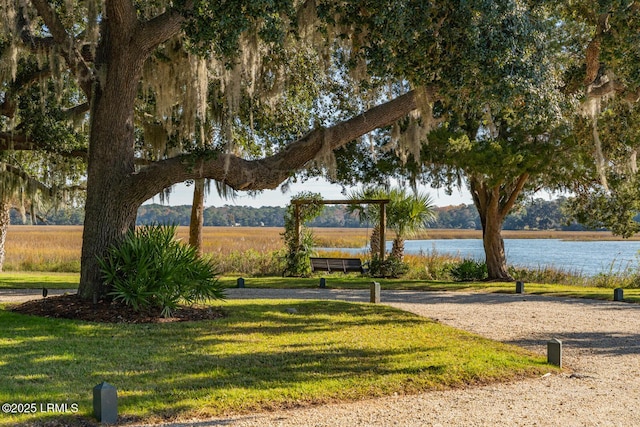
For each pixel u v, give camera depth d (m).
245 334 8.45
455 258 25.09
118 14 9.80
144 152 17.03
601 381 6.61
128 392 5.54
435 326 9.47
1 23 11.45
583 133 16.25
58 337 7.90
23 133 15.17
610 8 10.69
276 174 10.74
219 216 121.12
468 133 18.12
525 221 88.06
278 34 8.76
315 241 23.56
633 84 11.95
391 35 8.95
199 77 11.83
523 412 5.37
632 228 20.69
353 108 17.17
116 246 10.24
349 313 10.60
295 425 4.88
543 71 9.20
